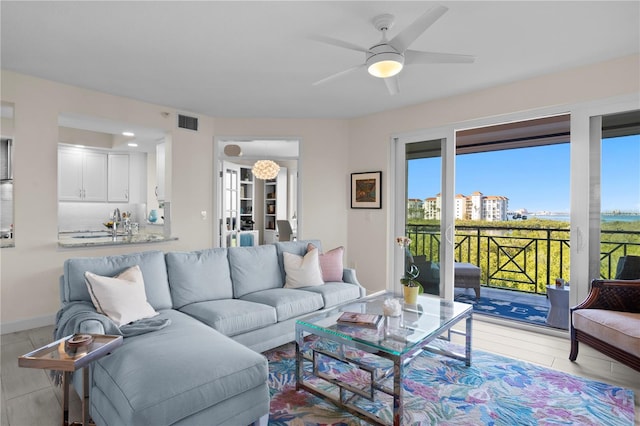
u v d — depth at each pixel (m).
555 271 5.24
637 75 3.02
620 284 2.78
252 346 2.73
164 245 4.60
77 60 3.17
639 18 2.43
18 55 3.06
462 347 3.13
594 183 3.25
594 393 2.34
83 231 6.17
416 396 2.29
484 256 5.88
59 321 2.27
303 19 2.48
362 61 3.18
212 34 2.69
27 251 3.52
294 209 9.06
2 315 3.38
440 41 2.78
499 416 2.08
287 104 4.48
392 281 4.78
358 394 2.11
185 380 1.60
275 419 2.03
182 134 4.77
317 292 3.33
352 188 5.11
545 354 2.99
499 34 2.66
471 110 3.98
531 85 3.56
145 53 3.02
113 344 1.66
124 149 6.20
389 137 4.75
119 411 1.54
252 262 3.41
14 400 2.19
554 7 2.30
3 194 5.00
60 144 5.67
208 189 5.05
